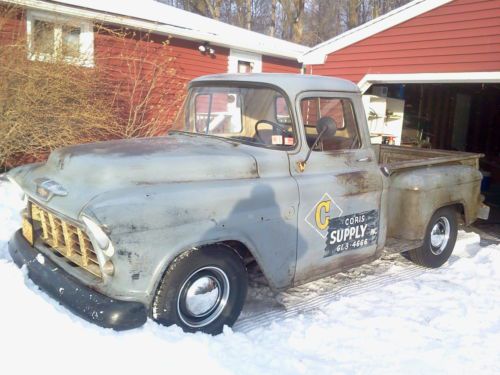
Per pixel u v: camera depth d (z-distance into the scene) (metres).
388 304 4.48
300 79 4.15
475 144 16.42
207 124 4.50
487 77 8.27
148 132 11.61
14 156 9.30
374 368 3.24
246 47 13.89
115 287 3.01
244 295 3.65
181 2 31.52
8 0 9.05
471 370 3.31
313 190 3.96
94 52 10.11
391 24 9.70
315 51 11.20
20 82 8.75
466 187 5.73
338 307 4.34
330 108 4.33
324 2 37.88
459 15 8.61
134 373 2.77
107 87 10.95
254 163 3.74
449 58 8.82
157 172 3.34
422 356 3.46
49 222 3.62
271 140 3.97
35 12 9.78
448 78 8.85
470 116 16.50
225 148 3.93
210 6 28.14
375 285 5.02
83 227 3.06
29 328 3.06
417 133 14.20
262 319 4.05
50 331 3.02
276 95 4.03
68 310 3.19
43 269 3.45
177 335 3.13
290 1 27.44
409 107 13.75
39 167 3.97
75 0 10.16
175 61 12.64
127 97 11.46
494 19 8.12
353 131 4.52
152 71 12.01
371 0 34.69
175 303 3.23
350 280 5.15
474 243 6.89
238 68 14.55
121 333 2.99
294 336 3.66
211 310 3.50
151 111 12.12
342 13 37.72
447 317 4.20
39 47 9.23
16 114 8.61
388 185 4.74
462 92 15.98
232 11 35.31
